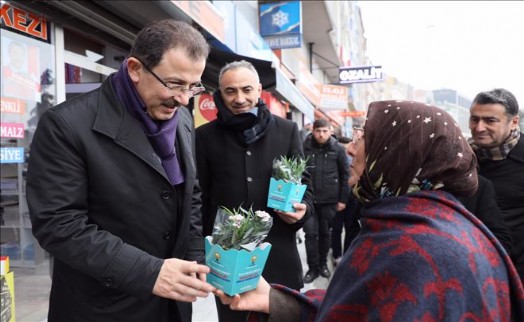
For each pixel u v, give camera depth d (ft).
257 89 7.12
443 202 3.12
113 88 4.40
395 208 3.17
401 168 3.24
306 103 35.50
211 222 7.18
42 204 3.92
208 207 7.29
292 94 25.08
